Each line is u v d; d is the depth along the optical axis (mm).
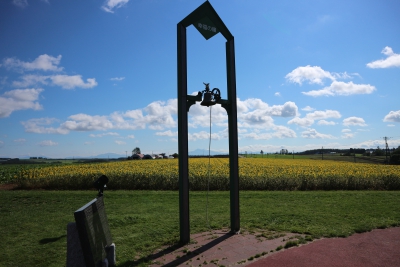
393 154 40000
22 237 5828
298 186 13445
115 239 5555
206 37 5996
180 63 5531
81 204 9367
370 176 14117
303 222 6527
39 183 14273
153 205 8953
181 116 5457
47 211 8336
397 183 13789
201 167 17359
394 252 4668
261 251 4785
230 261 4383
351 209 7895
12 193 11703
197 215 7598
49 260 4645
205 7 5793
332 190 13383
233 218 5992
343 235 5523
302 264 4219
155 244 5266
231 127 6195
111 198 10266
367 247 4902
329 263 4246
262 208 8250
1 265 4445
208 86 5797
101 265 3902
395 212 7457
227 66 6316
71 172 15281
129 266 4285
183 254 4754
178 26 5594
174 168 17094
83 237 3381
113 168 17562
